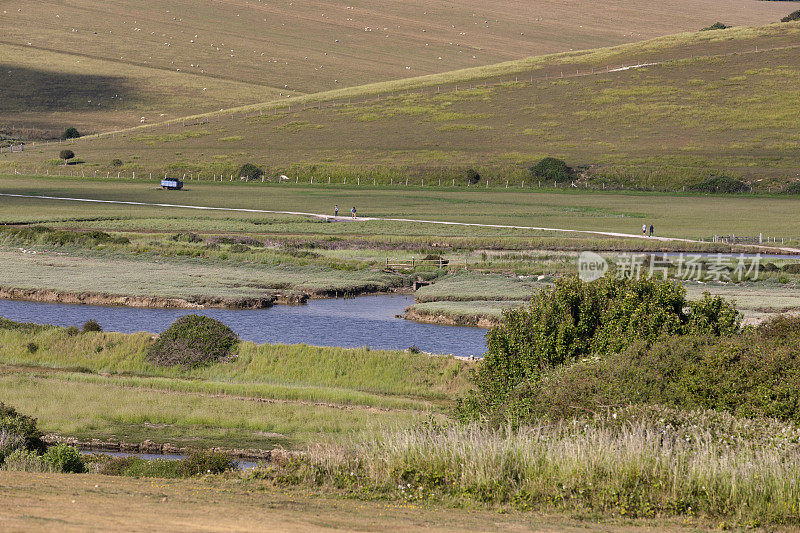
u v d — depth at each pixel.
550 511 17.17
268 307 82.81
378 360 52.78
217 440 36.97
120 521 12.13
